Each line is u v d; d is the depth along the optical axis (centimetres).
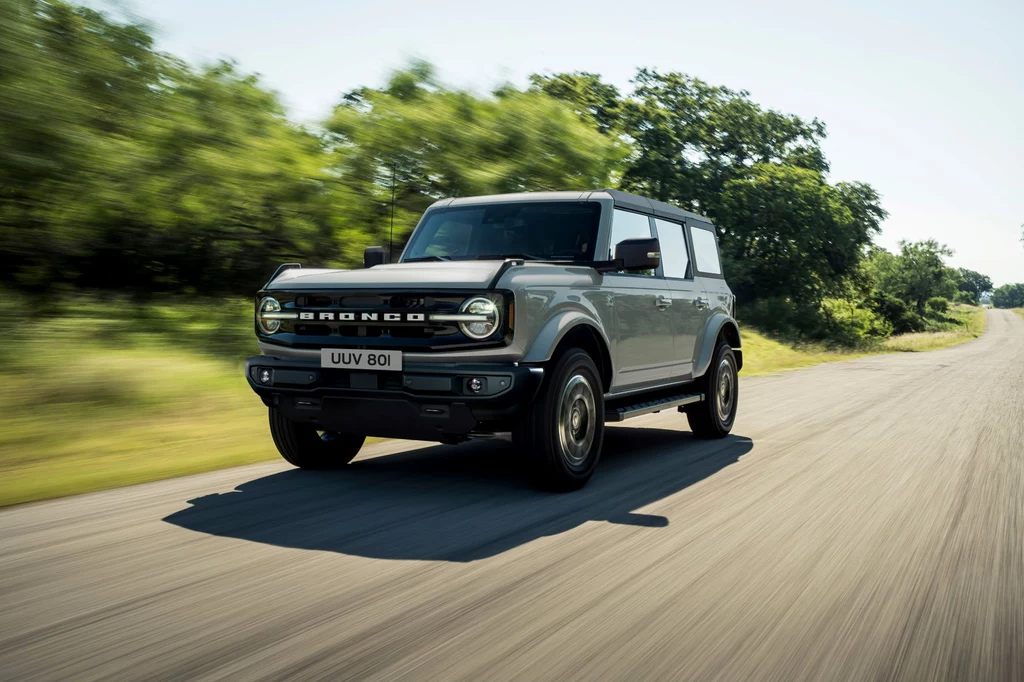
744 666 281
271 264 1603
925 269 13125
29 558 392
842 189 4866
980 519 484
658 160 4466
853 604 341
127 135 1357
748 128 4791
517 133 1645
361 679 267
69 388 828
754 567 389
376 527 455
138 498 519
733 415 841
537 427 531
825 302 4900
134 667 274
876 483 585
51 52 1188
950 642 304
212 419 808
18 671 271
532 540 432
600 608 333
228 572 374
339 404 538
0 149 1151
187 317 1325
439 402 512
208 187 1454
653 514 491
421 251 677
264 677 268
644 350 670
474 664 279
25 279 1319
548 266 564
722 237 4691
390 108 1596
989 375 1692
